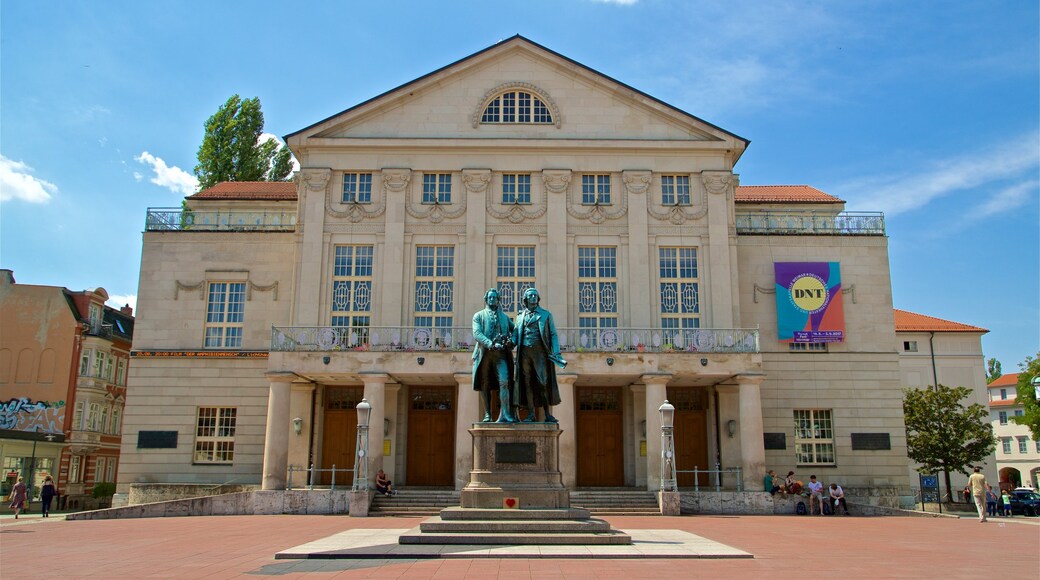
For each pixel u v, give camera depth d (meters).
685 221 37.56
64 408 50.28
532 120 38.69
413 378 34.09
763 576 11.45
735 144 37.97
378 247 37.09
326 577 11.01
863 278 39.00
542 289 36.62
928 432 46.62
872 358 38.22
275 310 38.38
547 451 15.47
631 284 36.72
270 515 29.38
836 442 37.38
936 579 11.60
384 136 38.19
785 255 39.09
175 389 37.59
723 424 35.84
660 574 11.35
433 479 35.78
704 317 36.66
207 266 38.81
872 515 31.80
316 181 37.50
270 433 31.95
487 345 15.85
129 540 18.28
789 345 38.25
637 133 38.44
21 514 38.88
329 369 32.38
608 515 28.91
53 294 52.19
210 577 11.23
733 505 31.12
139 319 38.22
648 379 32.31
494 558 12.98
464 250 36.94
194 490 34.84
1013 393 85.19
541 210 37.38
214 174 57.84
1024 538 20.48
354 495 28.19
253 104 59.69
